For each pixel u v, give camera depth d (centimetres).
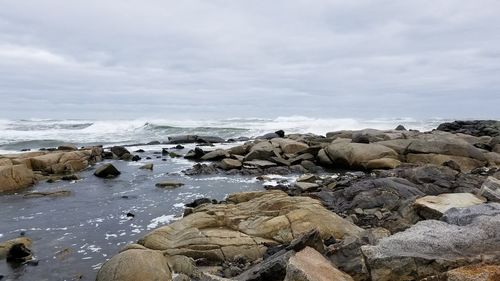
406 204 1290
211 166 2681
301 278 677
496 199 1249
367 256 753
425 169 1789
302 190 1886
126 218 1566
